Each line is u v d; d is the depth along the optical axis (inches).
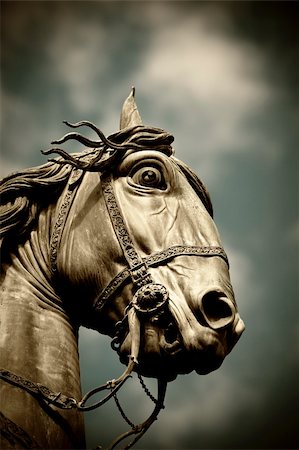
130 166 231.0
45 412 197.8
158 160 231.0
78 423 203.3
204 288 205.2
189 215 223.8
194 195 230.5
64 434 197.9
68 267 220.4
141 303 205.5
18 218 226.5
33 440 190.5
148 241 217.6
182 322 199.3
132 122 244.5
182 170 241.3
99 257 219.0
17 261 223.0
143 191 226.7
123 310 213.5
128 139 237.3
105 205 226.1
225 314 202.1
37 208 231.5
